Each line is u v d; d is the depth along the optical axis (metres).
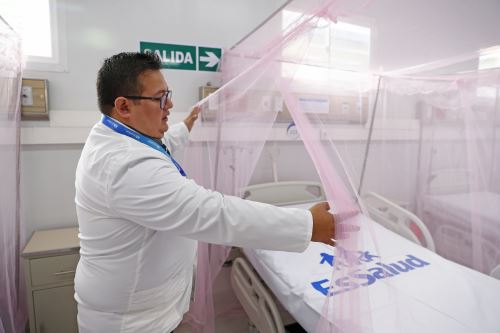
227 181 1.62
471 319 1.09
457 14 0.89
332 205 0.82
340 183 0.86
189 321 1.77
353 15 0.88
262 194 2.16
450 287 1.28
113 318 0.95
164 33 1.97
